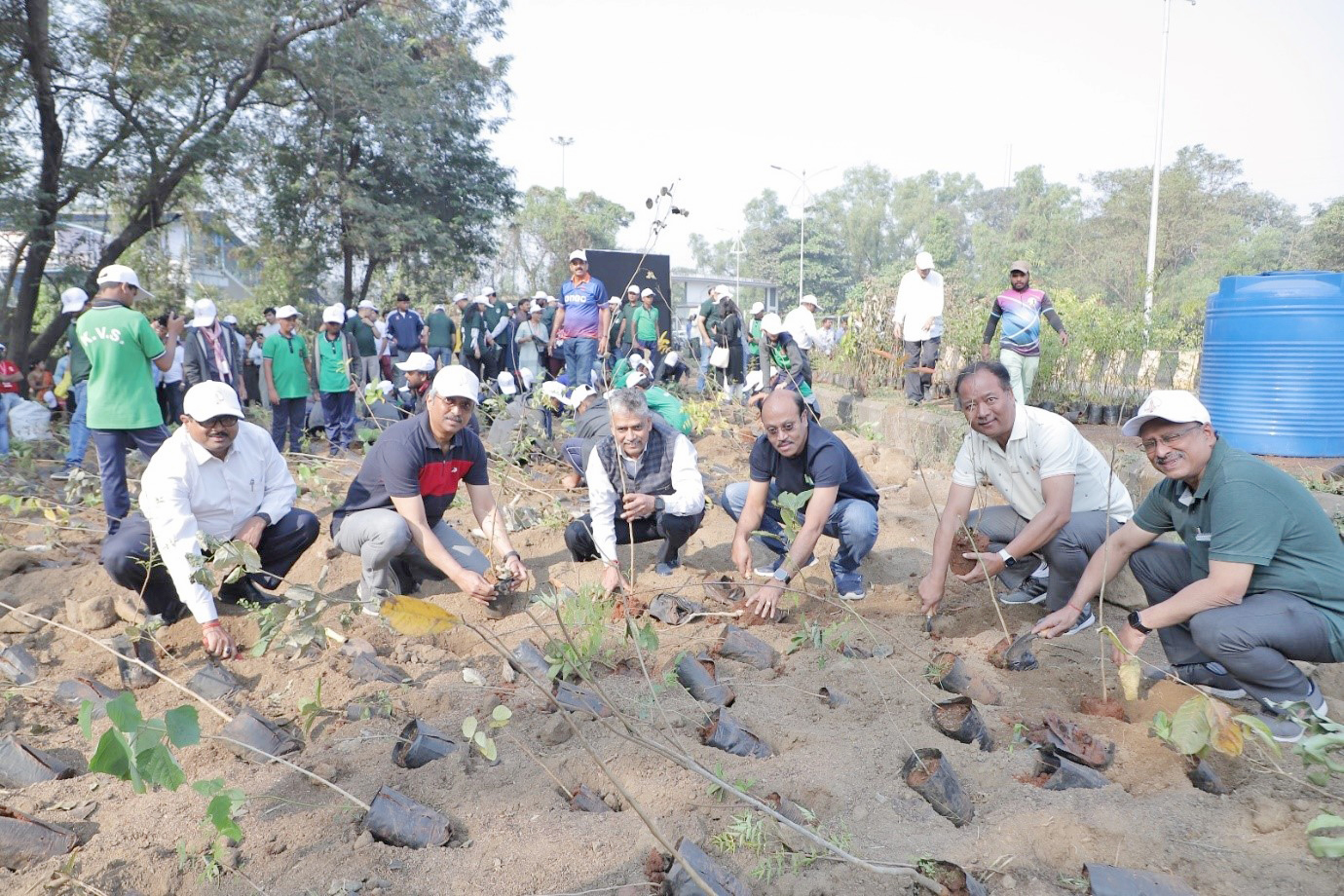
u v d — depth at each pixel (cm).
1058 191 6800
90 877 240
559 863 238
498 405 850
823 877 227
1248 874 225
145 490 380
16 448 857
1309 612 289
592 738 306
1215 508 295
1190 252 4081
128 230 1630
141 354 592
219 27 1530
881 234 9250
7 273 1531
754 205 9550
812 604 450
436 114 2144
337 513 446
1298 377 709
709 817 257
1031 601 447
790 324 1277
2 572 511
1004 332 877
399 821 252
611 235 5262
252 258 2189
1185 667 332
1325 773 253
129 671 367
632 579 459
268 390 938
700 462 826
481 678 342
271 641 376
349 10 1802
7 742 298
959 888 220
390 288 2661
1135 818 247
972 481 407
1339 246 3872
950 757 286
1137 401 927
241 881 237
